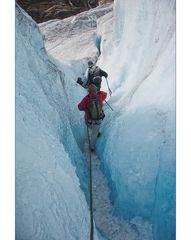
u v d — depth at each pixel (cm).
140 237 359
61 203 322
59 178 333
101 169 412
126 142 395
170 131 368
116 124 421
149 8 453
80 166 407
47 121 377
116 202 378
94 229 352
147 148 378
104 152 416
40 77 412
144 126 389
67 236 316
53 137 367
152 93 402
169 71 388
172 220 354
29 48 406
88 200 382
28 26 417
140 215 367
